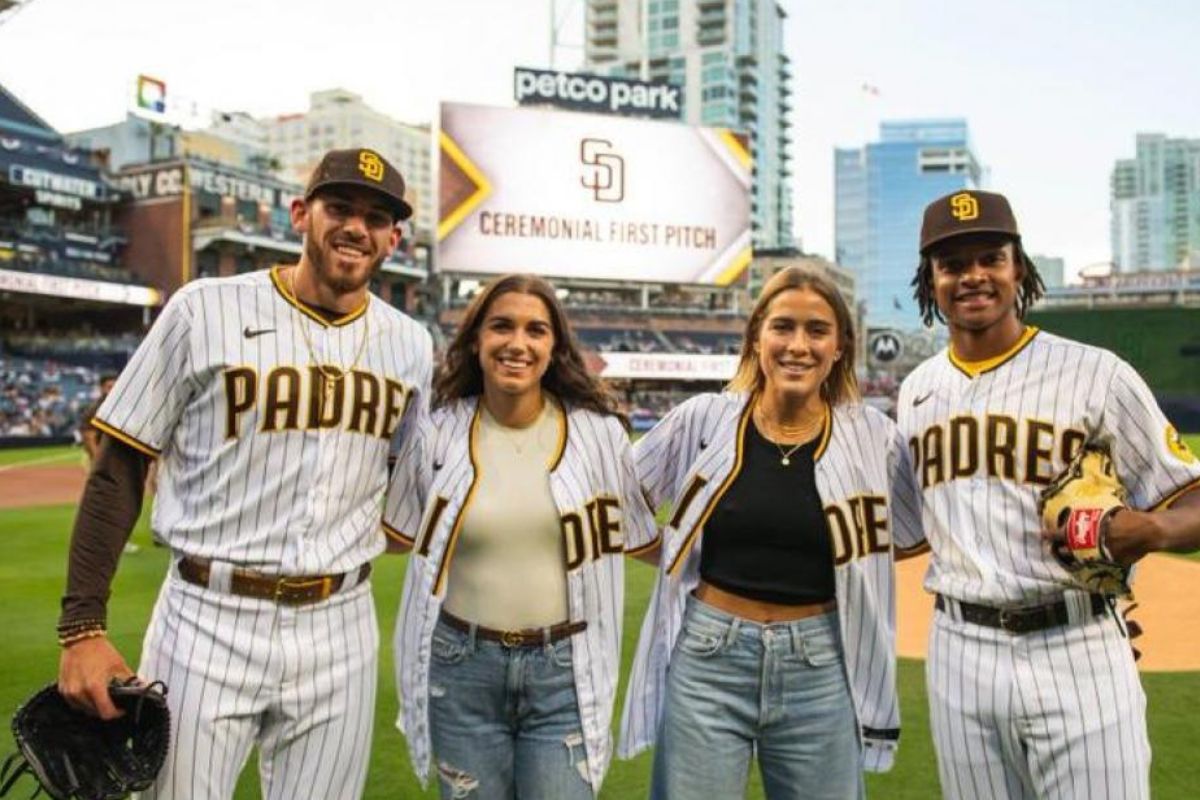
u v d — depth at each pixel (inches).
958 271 106.0
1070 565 95.9
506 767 111.1
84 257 1643.7
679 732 110.3
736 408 116.3
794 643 108.7
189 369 100.3
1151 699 202.7
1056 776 98.6
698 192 1558.8
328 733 103.4
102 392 423.8
